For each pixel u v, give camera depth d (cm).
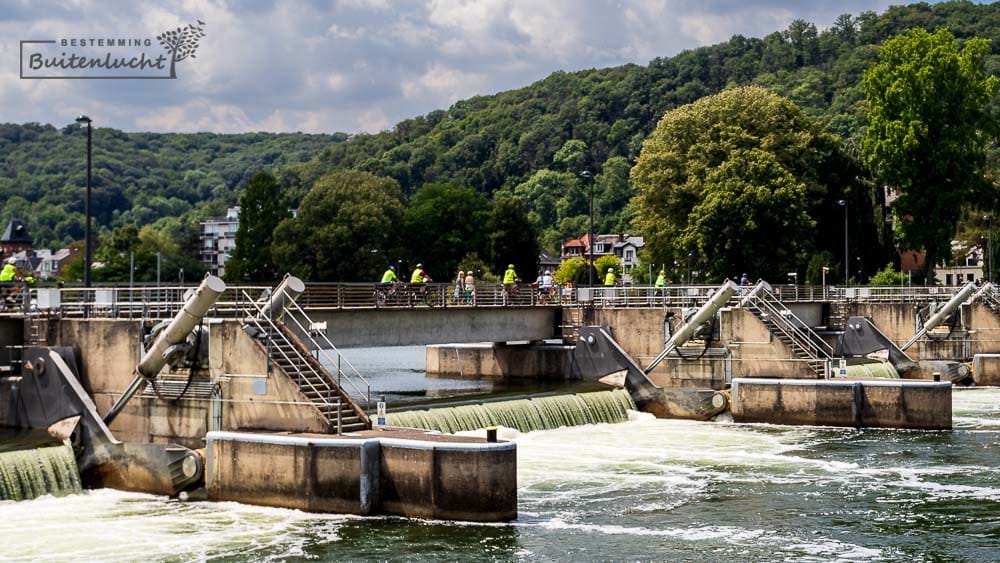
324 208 15025
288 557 3659
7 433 4988
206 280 4597
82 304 5194
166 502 4425
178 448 4491
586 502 4600
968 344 9712
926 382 6644
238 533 3938
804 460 5638
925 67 11256
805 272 12838
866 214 12988
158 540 3856
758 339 7256
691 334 7369
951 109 11488
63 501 4447
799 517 4412
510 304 7775
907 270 17150
